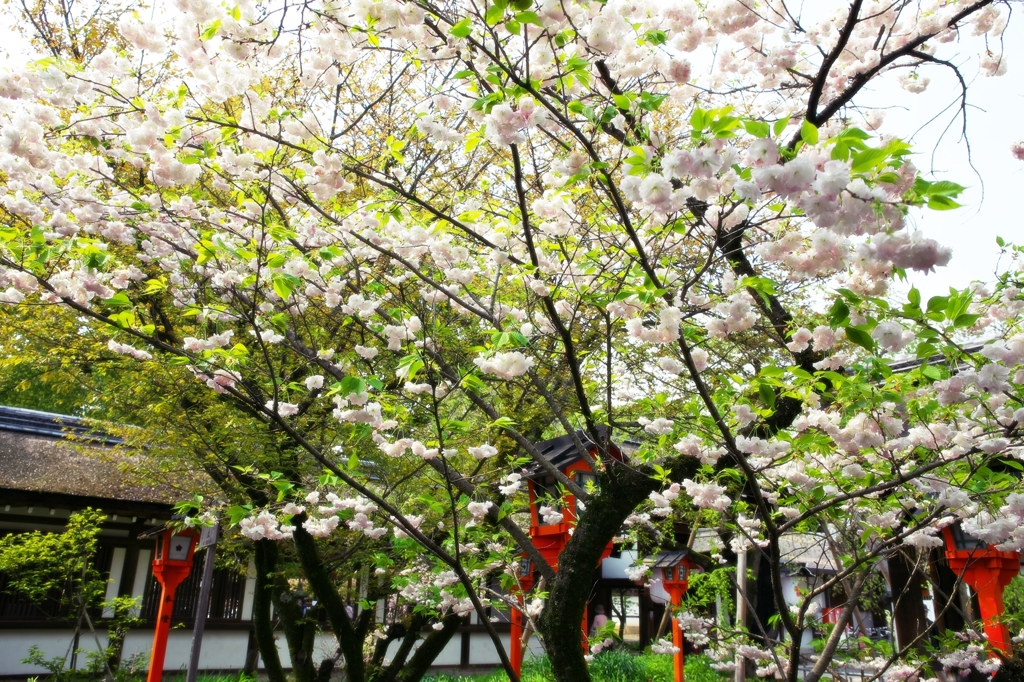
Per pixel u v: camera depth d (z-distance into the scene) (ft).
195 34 11.12
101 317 10.37
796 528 15.17
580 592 11.29
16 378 43.24
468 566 16.08
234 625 35.88
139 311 15.37
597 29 8.38
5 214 15.67
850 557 15.06
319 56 10.71
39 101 13.64
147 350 18.35
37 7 21.95
